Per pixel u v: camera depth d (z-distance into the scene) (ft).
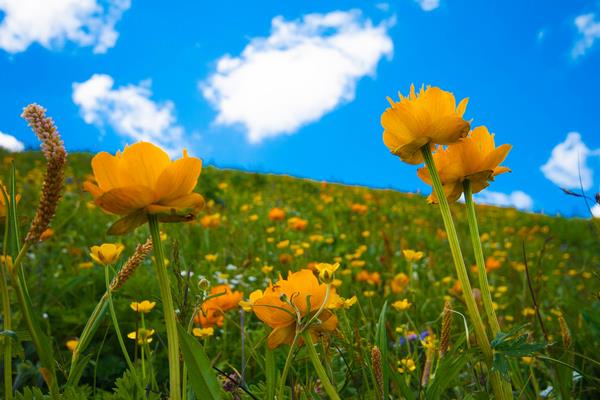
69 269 2.72
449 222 0.86
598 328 1.63
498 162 0.92
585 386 1.46
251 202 6.69
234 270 2.93
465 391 1.20
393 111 0.86
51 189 0.63
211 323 1.37
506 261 4.35
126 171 0.69
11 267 0.64
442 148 0.96
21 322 1.58
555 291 3.18
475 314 0.83
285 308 0.79
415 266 3.25
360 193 9.95
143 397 0.98
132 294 2.03
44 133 0.63
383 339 0.98
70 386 0.88
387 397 0.94
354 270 3.12
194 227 3.92
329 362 1.00
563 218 9.45
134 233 3.60
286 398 1.05
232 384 1.01
